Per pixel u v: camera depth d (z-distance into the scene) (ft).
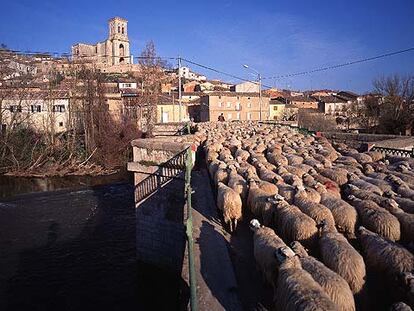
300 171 50.21
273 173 47.78
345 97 289.33
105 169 144.05
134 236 76.38
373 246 26.63
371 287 25.80
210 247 31.55
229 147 74.13
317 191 39.17
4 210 94.63
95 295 54.34
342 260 23.67
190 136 83.10
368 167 53.42
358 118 186.50
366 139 85.87
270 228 31.68
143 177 58.65
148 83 188.24
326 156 63.82
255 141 79.41
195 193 49.29
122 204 100.12
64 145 147.23
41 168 136.26
